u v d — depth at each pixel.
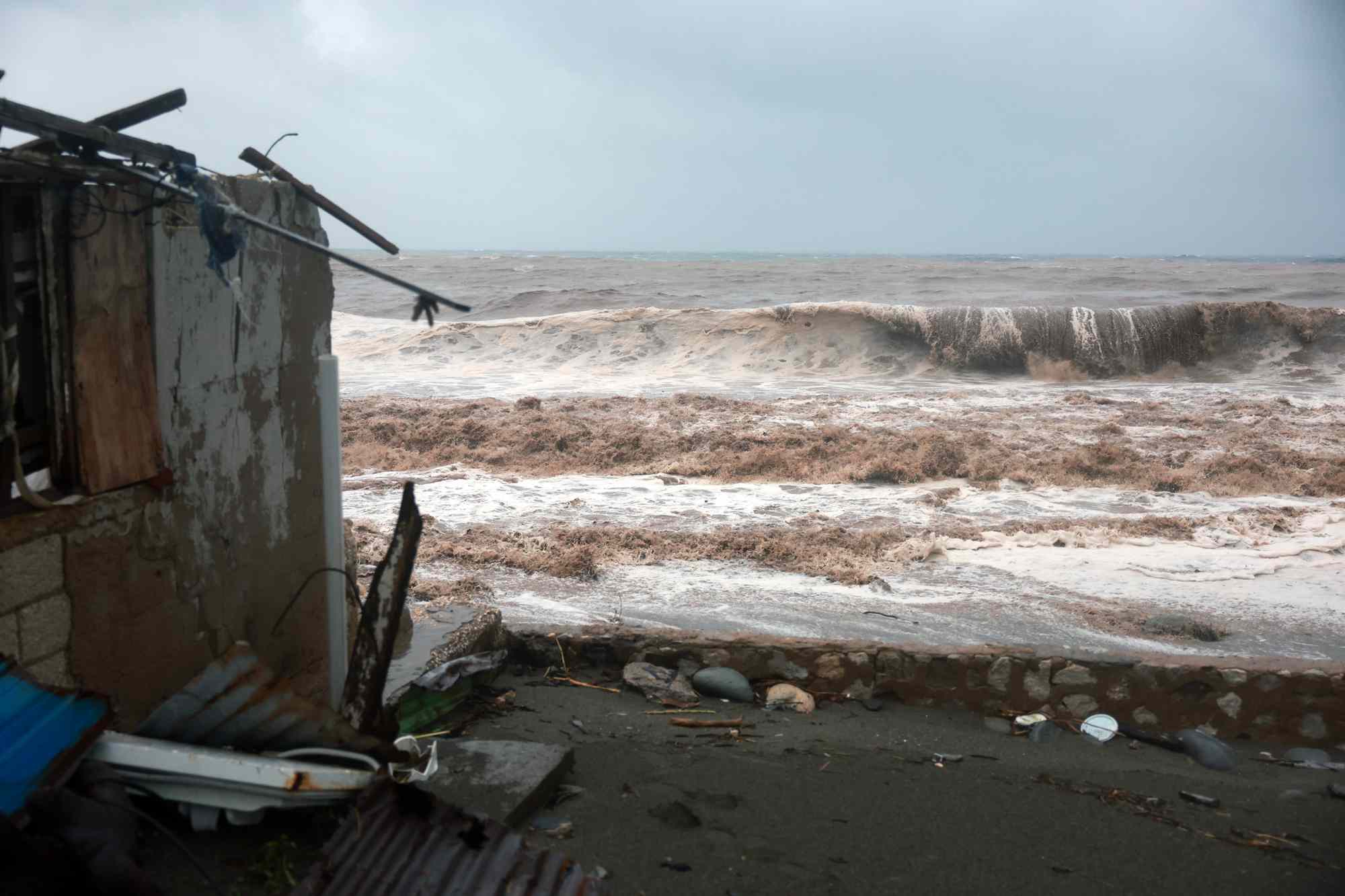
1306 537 12.24
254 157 5.14
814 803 5.15
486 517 12.52
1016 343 27.19
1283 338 27.33
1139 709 6.76
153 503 4.23
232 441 4.82
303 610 5.60
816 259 149.75
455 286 65.88
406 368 27.27
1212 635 8.98
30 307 3.63
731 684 6.83
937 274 76.75
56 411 3.74
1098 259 155.62
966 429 18.77
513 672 7.11
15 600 3.54
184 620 4.50
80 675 3.87
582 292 52.34
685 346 28.48
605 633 7.22
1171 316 27.47
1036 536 12.07
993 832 4.97
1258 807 5.59
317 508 5.71
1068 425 19.31
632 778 5.25
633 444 16.62
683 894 4.05
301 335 5.43
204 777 3.49
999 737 6.53
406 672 6.00
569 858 3.61
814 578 10.44
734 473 15.23
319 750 3.85
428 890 3.31
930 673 6.91
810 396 23.09
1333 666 6.71
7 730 3.12
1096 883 4.51
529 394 22.94
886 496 14.15
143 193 4.07
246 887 3.29
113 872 2.93
